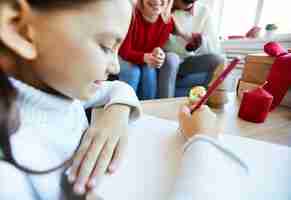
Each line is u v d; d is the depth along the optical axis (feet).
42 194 0.77
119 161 1.14
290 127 1.98
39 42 0.68
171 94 4.57
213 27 5.55
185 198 0.86
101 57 0.79
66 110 0.95
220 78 1.79
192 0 5.20
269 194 1.01
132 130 1.57
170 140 1.48
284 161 1.30
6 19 0.62
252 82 3.10
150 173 1.12
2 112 0.66
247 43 6.24
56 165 0.85
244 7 7.25
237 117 2.21
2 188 0.63
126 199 0.94
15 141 0.69
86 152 1.04
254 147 1.44
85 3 0.70
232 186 0.94
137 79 4.25
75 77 0.77
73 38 0.71
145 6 4.51
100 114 1.38
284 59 2.55
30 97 0.77
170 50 5.13
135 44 4.68
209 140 1.19
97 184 0.97
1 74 0.67
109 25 0.75
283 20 6.33
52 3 0.66
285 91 2.56
